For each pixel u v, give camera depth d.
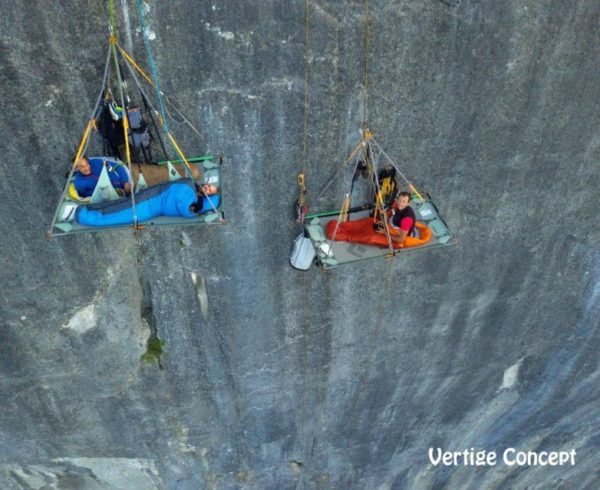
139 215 6.57
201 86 7.09
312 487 14.52
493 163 8.38
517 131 8.07
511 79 7.54
